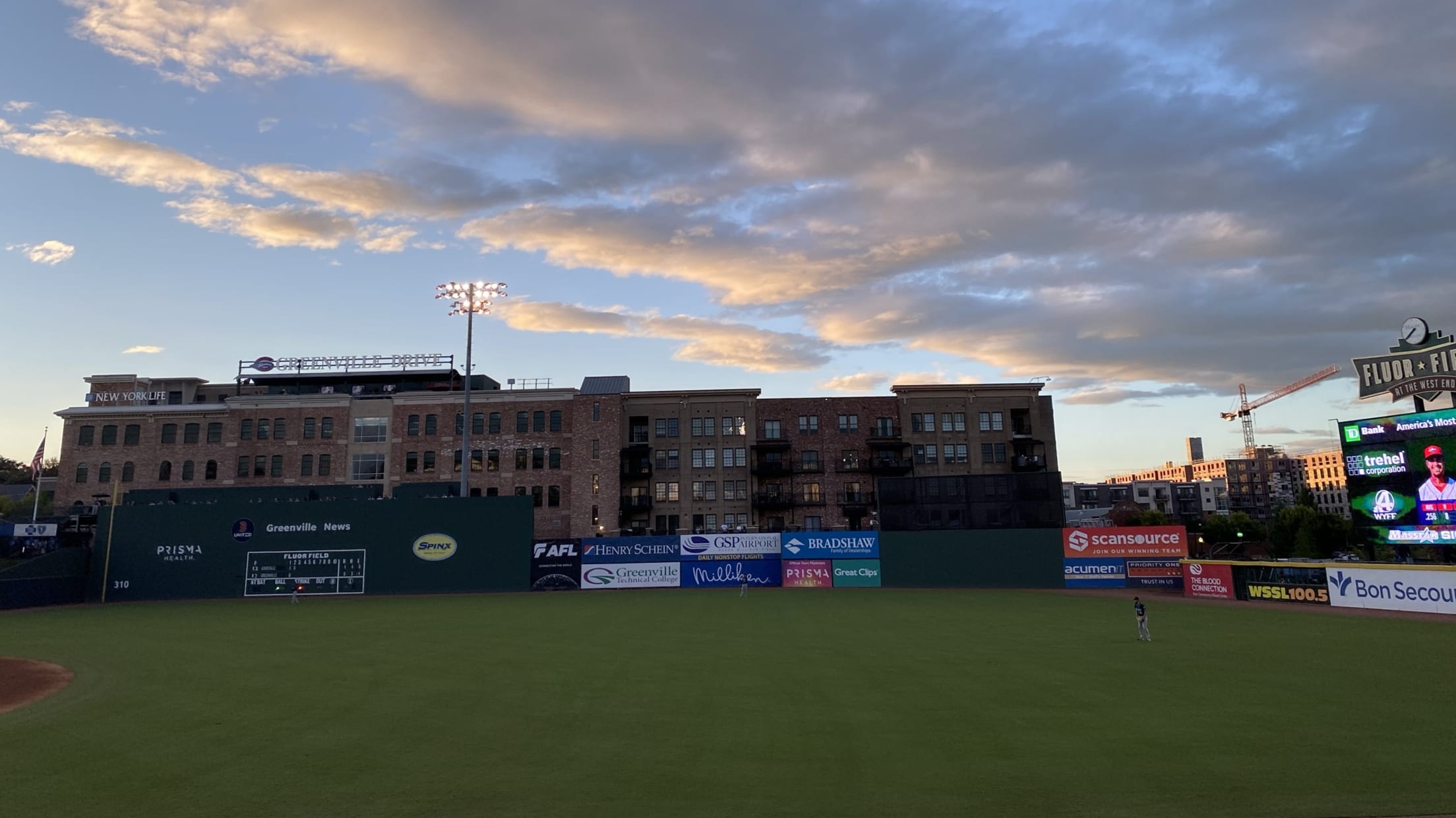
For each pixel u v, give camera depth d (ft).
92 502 251.80
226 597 175.11
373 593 176.55
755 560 181.57
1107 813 34.94
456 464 252.62
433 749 45.75
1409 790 37.35
